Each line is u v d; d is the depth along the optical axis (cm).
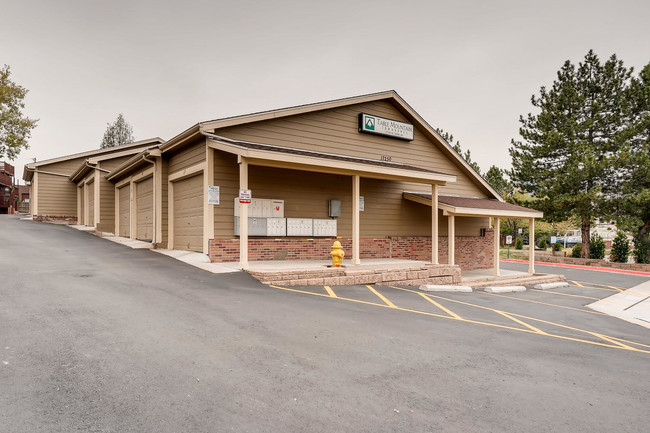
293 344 520
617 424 362
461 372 468
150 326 541
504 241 4075
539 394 421
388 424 335
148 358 435
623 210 2302
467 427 339
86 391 353
